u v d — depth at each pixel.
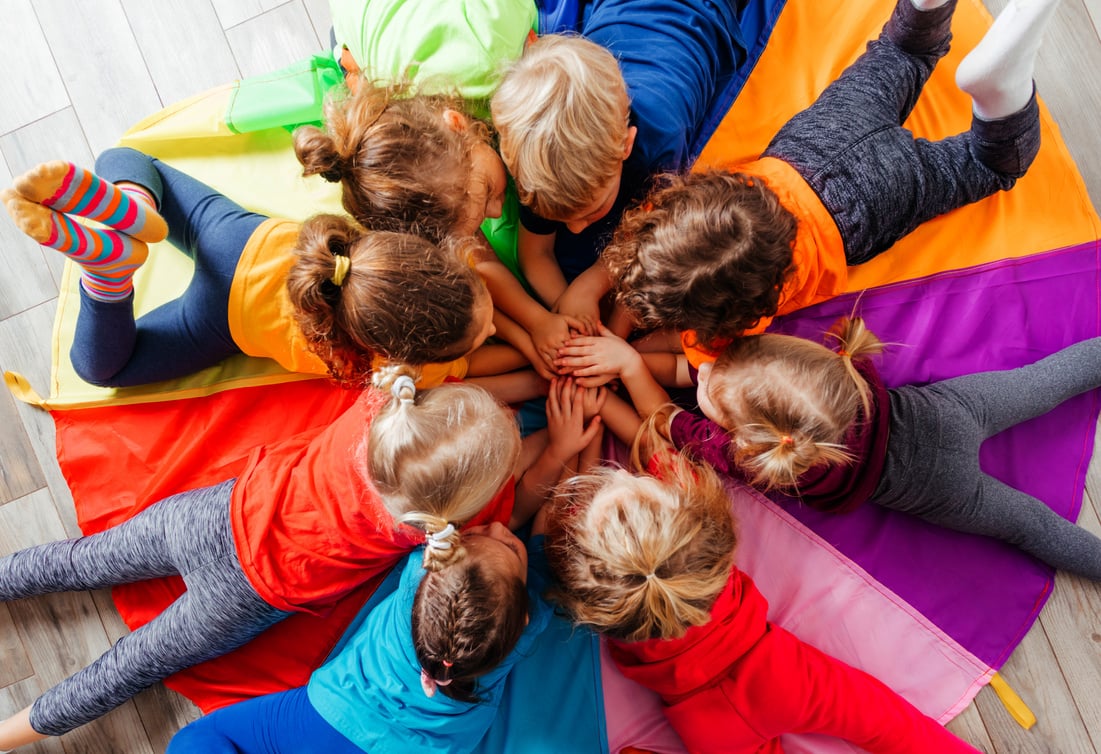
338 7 1.16
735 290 0.95
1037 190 1.25
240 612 1.10
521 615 0.99
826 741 1.18
